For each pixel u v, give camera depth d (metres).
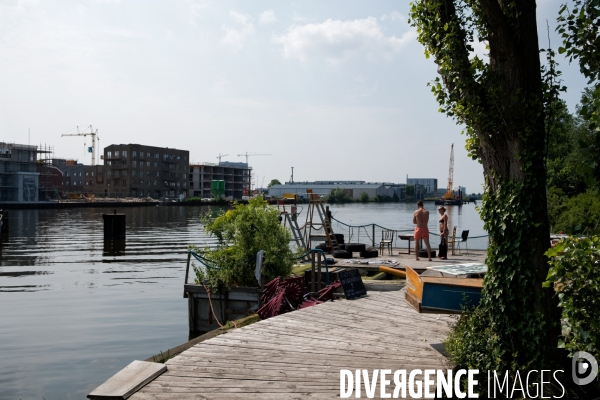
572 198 22.92
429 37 6.48
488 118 5.95
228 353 6.89
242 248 12.59
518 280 5.89
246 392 5.52
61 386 9.21
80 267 25.84
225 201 145.50
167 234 48.47
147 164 136.88
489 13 5.85
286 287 10.81
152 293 18.56
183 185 150.50
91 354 11.08
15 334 12.75
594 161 5.60
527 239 5.88
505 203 5.97
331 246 18.73
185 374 6.09
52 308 15.93
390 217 74.94
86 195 134.62
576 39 5.77
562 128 6.16
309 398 5.36
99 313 15.17
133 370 6.07
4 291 19.09
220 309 12.40
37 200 110.31
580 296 5.46
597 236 5.37
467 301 6.77
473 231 47.44
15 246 36.72
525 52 5.93
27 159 109.75
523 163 5.89
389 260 16.34
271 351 6.97
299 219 48.34
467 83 6.07
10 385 9.26
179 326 13.50
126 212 95.62
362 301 10.37
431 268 8.42
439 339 7.52
